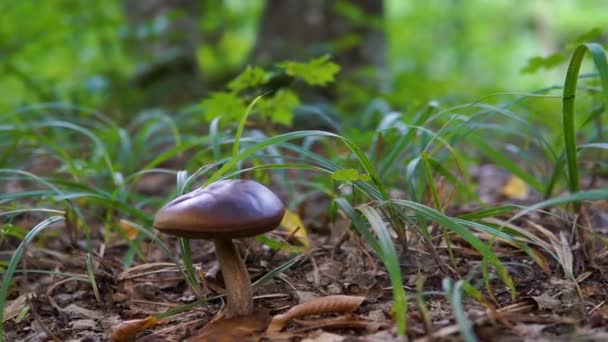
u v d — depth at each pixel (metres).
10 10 2.31
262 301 0.94
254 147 0.90
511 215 1.07
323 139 1.21
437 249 0.98
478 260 0.97
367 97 1.87
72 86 2.16
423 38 5.11
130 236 1.11
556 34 5.95
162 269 0.99
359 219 0.89
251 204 0.86
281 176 1.19
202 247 1.07
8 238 1.10
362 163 0.93
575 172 0.94
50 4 2.34
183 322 0.92
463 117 1.09
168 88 2.38
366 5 2.36
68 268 1.04
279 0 2.35
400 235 0.96
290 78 1.09
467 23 5.75
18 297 0.98
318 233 1.12
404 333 0.83
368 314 0.90
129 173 1.21
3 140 1.33
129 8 2.67
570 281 0.93
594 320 0.87
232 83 1.08
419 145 1.11
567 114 0.93
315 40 2.30
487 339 0.85
